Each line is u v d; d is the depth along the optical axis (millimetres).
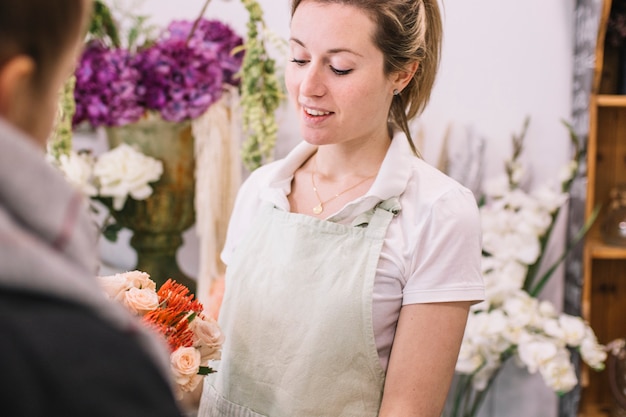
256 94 2270
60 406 543
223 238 2412
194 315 1315
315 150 1563
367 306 1358
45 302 578
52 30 621
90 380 557
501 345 2316
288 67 1424
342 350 1372
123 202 2314
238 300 1491
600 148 2688
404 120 1535
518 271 2398
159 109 2303
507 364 2656
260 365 1447
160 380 612
